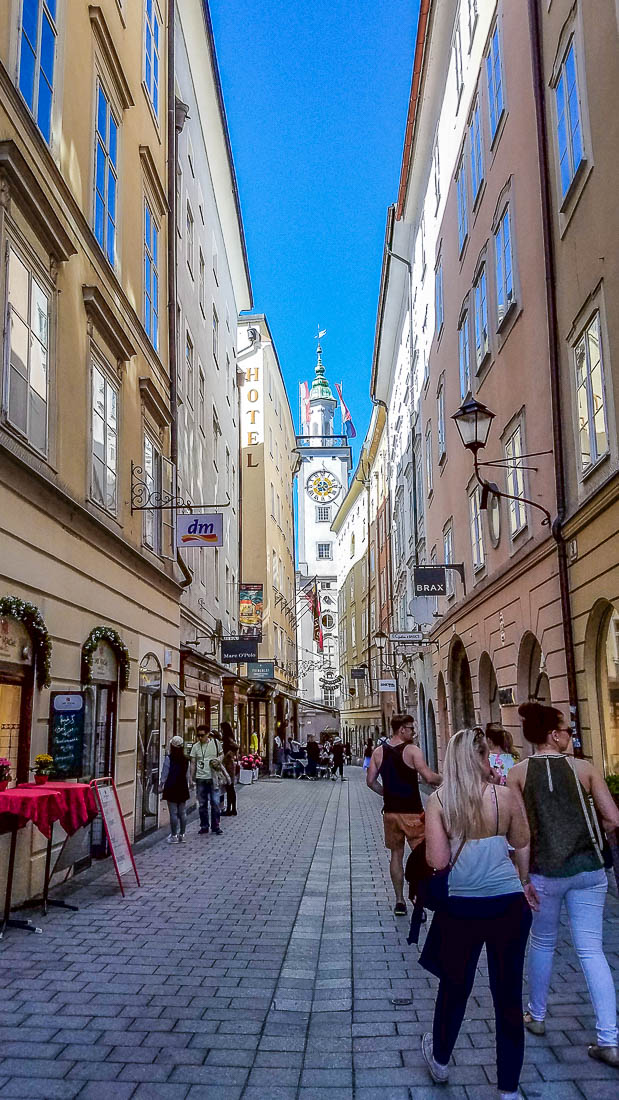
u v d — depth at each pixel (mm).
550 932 4633
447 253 21438
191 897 8570
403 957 6359
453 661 21641
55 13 9914
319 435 98750
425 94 22578
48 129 9625
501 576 15164
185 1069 4328
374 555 50938
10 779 7426
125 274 13578
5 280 7832
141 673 13422
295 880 9578
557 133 11586
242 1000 5383
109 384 12086
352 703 61312
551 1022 4855
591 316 10227
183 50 21781
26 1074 4242
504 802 3945
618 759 9969
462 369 19422
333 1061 4426
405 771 7863
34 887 8336
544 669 12742
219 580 26766
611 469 9516
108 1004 5289
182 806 12961
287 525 55438
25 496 8289
